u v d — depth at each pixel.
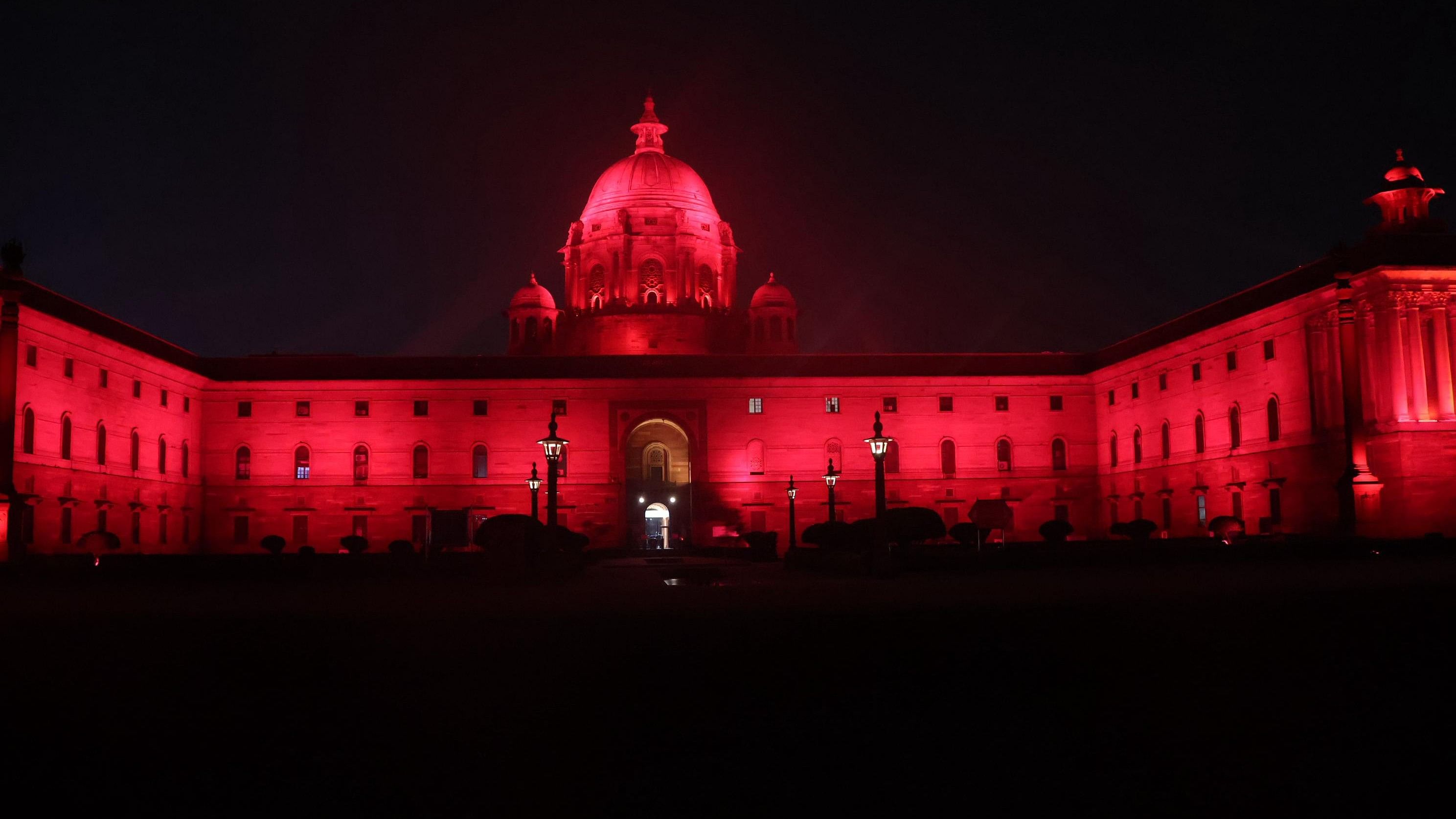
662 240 94.31
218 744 14.09
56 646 20.56
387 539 79.94
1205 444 71.06
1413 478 53.84
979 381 84.50
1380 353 55.81
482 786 12.53
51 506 59.91
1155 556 43.62
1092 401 85.69
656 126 101.56
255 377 80.88
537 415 81.50
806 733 14.62
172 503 75.19
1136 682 17.55
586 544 59.47
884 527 40.25
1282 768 13.18
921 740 14.30
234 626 23.00
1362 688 17.11
